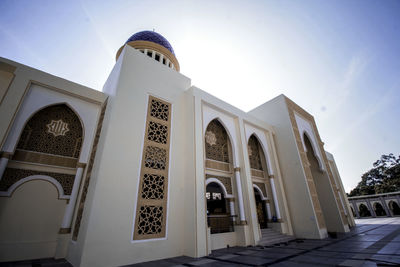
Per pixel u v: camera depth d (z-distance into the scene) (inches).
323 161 379.6
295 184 306.8
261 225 301.0
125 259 142.3
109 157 156.3
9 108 155.6
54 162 174.9
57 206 168.9
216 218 251.1
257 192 327.3
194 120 217.9
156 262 149.3
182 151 215.0
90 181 161.3
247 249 201.0
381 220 559.2
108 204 145.4
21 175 159.8
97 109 208.5
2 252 140.9
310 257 155.9
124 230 148.6
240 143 269.0
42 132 177.3
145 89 203.9
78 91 197.3
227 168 263.3
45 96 179.5
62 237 157.9
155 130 198.5
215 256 169.3
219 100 268.4
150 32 336.8
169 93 226.5
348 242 223.8
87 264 124.6
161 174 188.2
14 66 167.9
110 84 217.5
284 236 266.5
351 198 808.3
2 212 146.9
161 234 169.5
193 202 184.4
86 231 131.1
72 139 191.3
